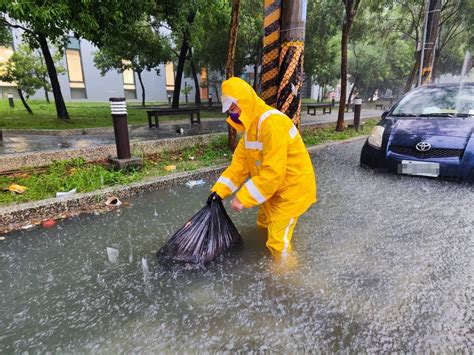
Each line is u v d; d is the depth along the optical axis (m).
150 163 5.57
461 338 1.77
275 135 2.38
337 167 5.77
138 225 3.30
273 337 1.78
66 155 5.44
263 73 6.67
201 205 3.85
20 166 5.04
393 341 1.75
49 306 2.08
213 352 1.68
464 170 4.53
